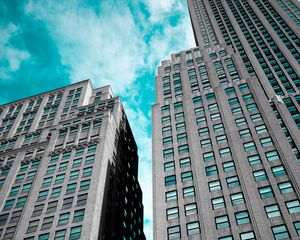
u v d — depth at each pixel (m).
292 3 122.81
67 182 65.31
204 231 46.12
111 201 69.00
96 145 73.19
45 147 80.00
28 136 92.38
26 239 55.84
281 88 83.31
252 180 50.16
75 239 53.28
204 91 72.81
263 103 63.06
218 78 78.19
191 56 92.00
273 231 42.56
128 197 84.69
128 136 101.12
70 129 81.75
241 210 46.75
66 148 74.88
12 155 80.75
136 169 101.94
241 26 118.44
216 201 49.53
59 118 97.62
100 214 60.09
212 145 59.16
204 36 122.19
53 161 72.62
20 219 60.09
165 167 58.94
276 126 57.09
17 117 105.19
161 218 50.47
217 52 89.12
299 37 100.00
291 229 41.94
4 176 73.94
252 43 106.38
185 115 68.56
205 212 48.53
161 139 65.31
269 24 113.00
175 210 51.00
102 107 96.06
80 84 111.25
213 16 132.88
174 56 97.00
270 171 50.34
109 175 72.00
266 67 92.94
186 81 81.50
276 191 47.28
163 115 71.25
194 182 53.94
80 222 55.97
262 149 54.28
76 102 102.94
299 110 69.19
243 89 68.75
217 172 53.97
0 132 100.38
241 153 55.06
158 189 55.22
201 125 64.56
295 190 46.28
